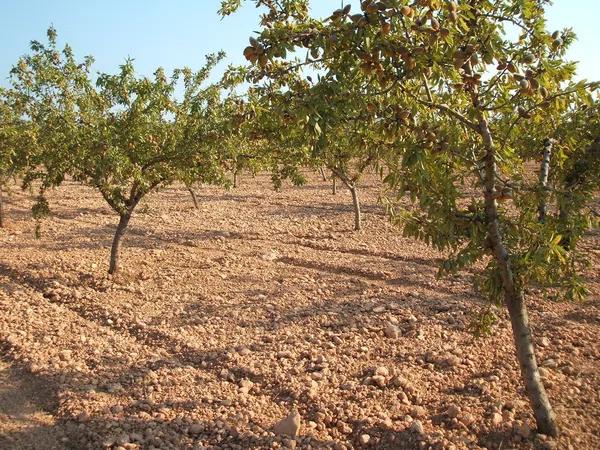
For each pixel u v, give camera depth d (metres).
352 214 17.00
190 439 5.00
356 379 6.14
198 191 22.88
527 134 5.40
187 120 9.24
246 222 15.91
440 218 4.34
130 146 8.93
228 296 9.11
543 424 4.80
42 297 8.89
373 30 3.66
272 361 6.62
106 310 8.30
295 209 18.20
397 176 4.21
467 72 3.76
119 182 9.27
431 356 6.62
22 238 13.12
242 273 10.50
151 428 5.14
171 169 9.43
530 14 3.81
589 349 6.63
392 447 4.84
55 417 5.41
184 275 10.27
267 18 4.42
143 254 11.86
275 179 12.02
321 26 3.75
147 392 5.83
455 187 4.33
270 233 14.34
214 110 8.92
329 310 8.37
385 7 3.40
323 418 5.32
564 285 4.50
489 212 4.42
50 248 12.14
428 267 10.80
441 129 4.14
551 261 4.33
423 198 4.11
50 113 8.78
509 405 5.34
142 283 9.77
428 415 5.32
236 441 4.98
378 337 7.32
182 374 6.28
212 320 8.00
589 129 5.05
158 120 9.14
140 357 6.78
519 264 4.41
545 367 6.21
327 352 6.85
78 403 5.57
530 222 4.50
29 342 7.03
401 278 10.15
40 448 4.89
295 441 4.89
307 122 3.70
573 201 4.35
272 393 5.91
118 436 4.98
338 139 4.56
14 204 18.44
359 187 23.56
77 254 11.63
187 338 7.30
